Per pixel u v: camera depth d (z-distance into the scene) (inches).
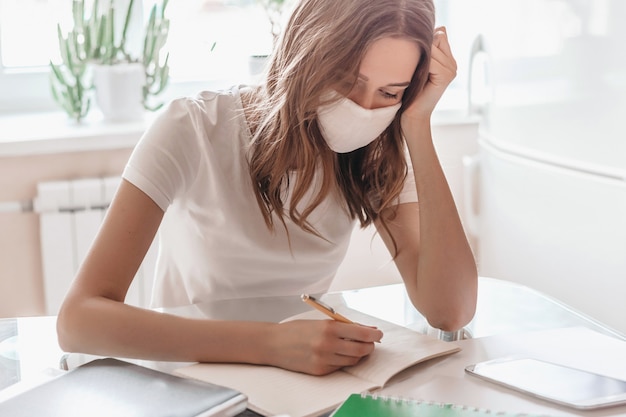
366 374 37.5
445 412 32.5
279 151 48.1
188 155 49.8
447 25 107.4
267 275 53.8
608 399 34.5
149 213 46.6
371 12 43.7
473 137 99.7
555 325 45.2
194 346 39.7
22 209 85.9
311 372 37.7
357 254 96.0
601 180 73.9
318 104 45.3
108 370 35.4
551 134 80.0
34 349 41.9
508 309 48.2
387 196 53.8
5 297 87.6
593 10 73.1
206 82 101.5
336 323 39.2
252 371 38.3
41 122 92.3
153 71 95.9
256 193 50.4
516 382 36.5
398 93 46.9
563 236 79.9
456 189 100.2
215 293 53.6
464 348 41.5
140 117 94.4
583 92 75.2
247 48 101.5
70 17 96.1
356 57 44.0
